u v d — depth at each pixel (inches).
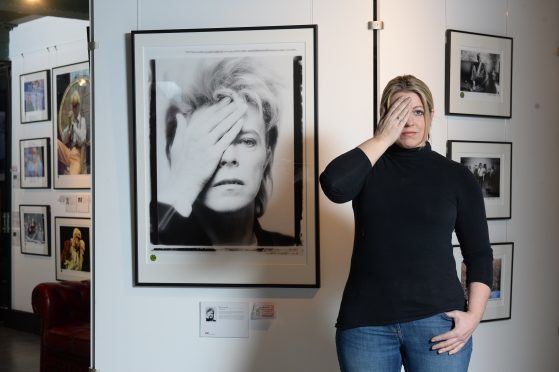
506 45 116.8
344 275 107.7
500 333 118.6
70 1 208.4
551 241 122.8
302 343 108.1
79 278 216.1
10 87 241.4
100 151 111.7
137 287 111.0
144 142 109.2
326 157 107.3
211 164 108.1
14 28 240.1
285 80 106.7
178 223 108.9
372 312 74.9
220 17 109.0
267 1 108.1
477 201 77.4
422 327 73.6
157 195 109.1
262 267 108.0
